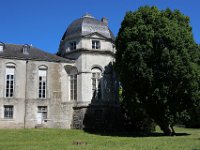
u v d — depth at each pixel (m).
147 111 36.50
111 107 43.41
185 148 22.03
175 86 33.81
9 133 34.12
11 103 41.47
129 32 35.59
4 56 41.88
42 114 42.81
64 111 43.50
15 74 42.28
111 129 42.78
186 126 56.97
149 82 33.56
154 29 34.78
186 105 35.06
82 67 43.41
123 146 23.66
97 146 23.78
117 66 37.44
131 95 35.53
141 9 36.72
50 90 43.44
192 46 34.44
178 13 36.78
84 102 42.56
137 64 33.91
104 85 43.88
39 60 43.53
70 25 46.72
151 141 27.48
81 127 41.97
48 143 26.55
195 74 33.06
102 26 45.69
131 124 44.69
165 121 35.69
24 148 22.78
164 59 33.06
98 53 44.31
